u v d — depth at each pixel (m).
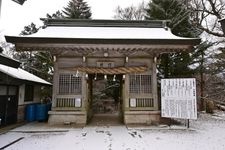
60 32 11.91
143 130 9.49
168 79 10.28
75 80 11.12
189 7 13.83
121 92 13.60
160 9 15.77
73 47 10.34
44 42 10.09
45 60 20.56
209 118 13.94
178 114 9.88
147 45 10.51
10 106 10.98
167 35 11.72
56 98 10.95
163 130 9.48
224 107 18.95
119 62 11.54
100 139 7.77
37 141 7.48
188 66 16.59
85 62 11.27
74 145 6.92
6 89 10.59
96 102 23.03
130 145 6.90
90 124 11.30
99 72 10.89
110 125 10.96
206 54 17.02
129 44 10.40
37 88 15.12
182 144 7.00
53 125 10.59
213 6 12.89
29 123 11.46
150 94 11.25
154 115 11.00
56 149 6.46
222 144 6.99
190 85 9.73
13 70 12.00
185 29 15.87
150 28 13.36
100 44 10.34
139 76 11.33
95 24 13.38
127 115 11.00
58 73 11.11
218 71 18.41
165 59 16.27
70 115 10.86
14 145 6.92
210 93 21.86
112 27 13.37
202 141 7.43
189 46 10.60
